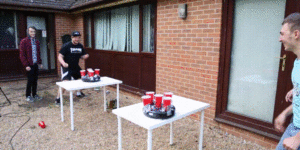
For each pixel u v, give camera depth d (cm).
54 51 827
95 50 705
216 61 364
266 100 322
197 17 384
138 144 328
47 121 411
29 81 525
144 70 531
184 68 423
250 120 337
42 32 812
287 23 150
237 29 344
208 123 395
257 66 327
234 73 357
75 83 392
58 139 341
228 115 366
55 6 756
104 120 421
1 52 715
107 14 650
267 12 307
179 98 300
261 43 319
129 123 408
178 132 368
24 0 706
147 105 229
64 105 509
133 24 561
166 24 448
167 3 439
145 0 500
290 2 279
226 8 343
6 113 450
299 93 149
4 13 714
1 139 337
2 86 682
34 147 315
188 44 407
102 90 655
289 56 287
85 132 367
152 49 513
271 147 313
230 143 330
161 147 318
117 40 624
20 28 741
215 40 361
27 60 509
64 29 819
